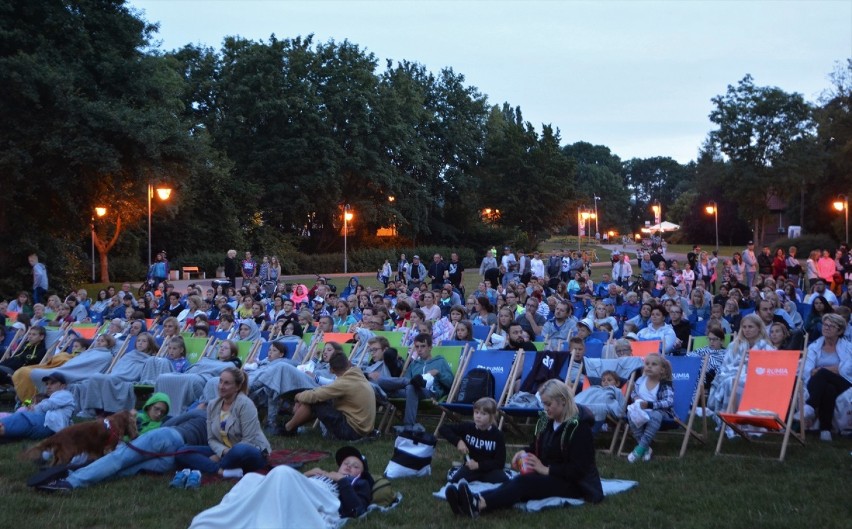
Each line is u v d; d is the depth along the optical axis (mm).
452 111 65438
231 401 8484
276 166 53219
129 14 31281
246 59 53656
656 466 8477
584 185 128750
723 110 62719
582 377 10398
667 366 9008
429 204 61625
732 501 7016
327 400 10000
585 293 21891
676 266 29844
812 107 60469
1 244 30109
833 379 9539
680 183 146750
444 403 10281
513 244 63781
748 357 9742
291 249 52500
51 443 7992
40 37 28234
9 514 6867
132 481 7926
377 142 55094
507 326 13359
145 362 12273
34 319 18641
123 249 46156
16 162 27047
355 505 6805
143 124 28906
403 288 22344
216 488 7691
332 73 55250
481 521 6648
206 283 38031
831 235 60156
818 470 8016
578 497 7129
